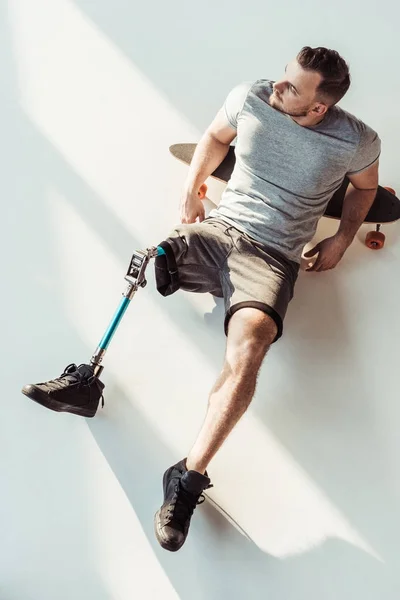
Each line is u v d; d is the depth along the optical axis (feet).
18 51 9.16
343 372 7.28
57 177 8.30
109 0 9.65
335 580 6.40
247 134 6.71
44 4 9.55
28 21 9.40
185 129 8.72
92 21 9.46
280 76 9.05
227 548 6.50
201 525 6.59
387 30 9.51
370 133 6.65
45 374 7.22
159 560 6.45
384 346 7.44
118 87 8.98
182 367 7.29
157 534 6.10
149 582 6.38
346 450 6.91
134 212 8.13
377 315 7.62
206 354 7.36
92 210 8.11
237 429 6.98
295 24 9.52
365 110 8.78
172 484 6.30
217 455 6.89
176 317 7.55
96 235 7.97
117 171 8.38
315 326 7.53
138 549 6.48
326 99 6.15
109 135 8.63
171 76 9.09
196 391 7.17
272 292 6.44
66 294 7.63
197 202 7.44
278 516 6.64
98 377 6.79
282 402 7.11
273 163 6.66
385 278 7.86
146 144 8.58
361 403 7.13
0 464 6.76
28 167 8.34
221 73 9.11
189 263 6.67
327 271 7.87
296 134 6.49
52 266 7.77
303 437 6.95
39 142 8.52
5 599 6.32
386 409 7.10
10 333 7.39
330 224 8.16
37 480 6.71
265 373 7.25
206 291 7.11
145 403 7.10
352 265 7.93
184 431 6.97
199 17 9.57
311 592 6.35
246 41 9.38
